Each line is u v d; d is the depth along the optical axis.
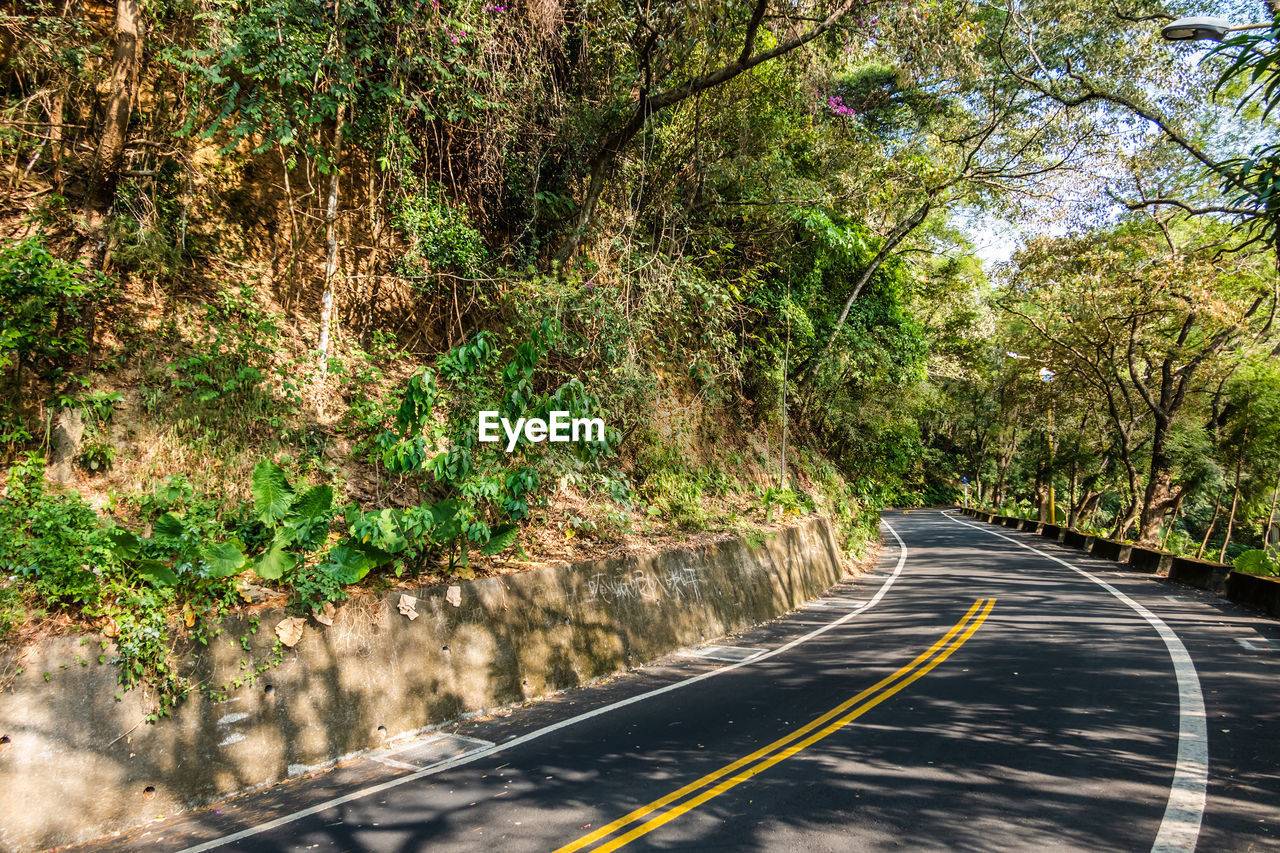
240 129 7.99
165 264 8.09
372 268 10.59
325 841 4.57
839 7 12.27
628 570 9.97
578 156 11.94
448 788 5.41
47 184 7.82
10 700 4.52
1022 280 23.95
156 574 5.41
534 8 10.79
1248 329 21.66
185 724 5.29
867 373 21.91
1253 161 5.55
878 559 22.97
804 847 4.25
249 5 8.11
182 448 7.33
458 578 7.79
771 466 18.47
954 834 4.36
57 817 4.53
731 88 13.92
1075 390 28.86
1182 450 25.22
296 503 6.60
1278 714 6.61
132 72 7.44
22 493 5.60
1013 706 6.97
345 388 9.45
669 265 12.84
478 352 8.43
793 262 18.53
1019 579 17.25
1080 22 18.03
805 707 7.20
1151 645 9.63
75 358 7.11
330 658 6.30
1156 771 5.31
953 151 20.47
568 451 9.67
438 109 10.12
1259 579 12.88
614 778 5.48
